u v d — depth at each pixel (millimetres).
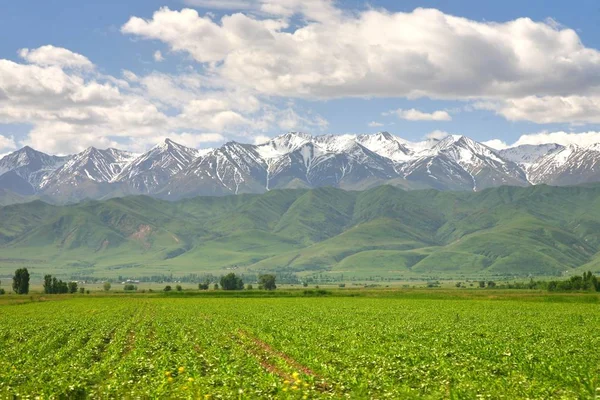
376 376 32906
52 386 31047
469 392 28359
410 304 123812
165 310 106000
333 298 157000
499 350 45094
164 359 39688
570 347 47750
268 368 39875
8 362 40781
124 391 30156
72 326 72875
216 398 27953
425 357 41125
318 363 38969
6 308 123188
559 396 27953
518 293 174125
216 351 44469
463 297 154750
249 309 107438
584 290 193375
